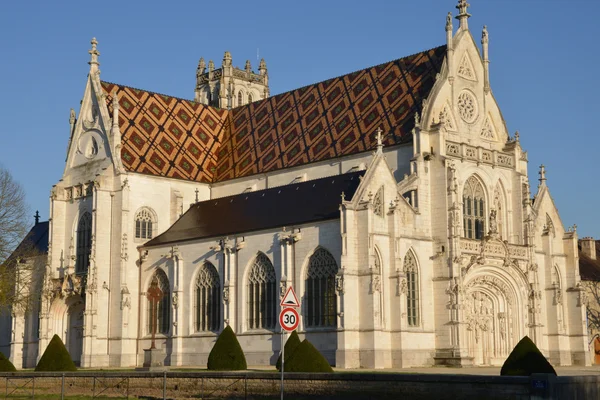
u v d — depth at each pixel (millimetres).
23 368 133375
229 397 70188
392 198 104938
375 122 118688
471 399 57188
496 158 117312
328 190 111000
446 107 114250
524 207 117875
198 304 118500
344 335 98875
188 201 134125
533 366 70375
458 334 105312
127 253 124875
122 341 122312
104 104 132125
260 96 183625
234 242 114250
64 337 130000
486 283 111688
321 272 104312
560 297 121188
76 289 126000
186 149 138000
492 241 111938
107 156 129250
